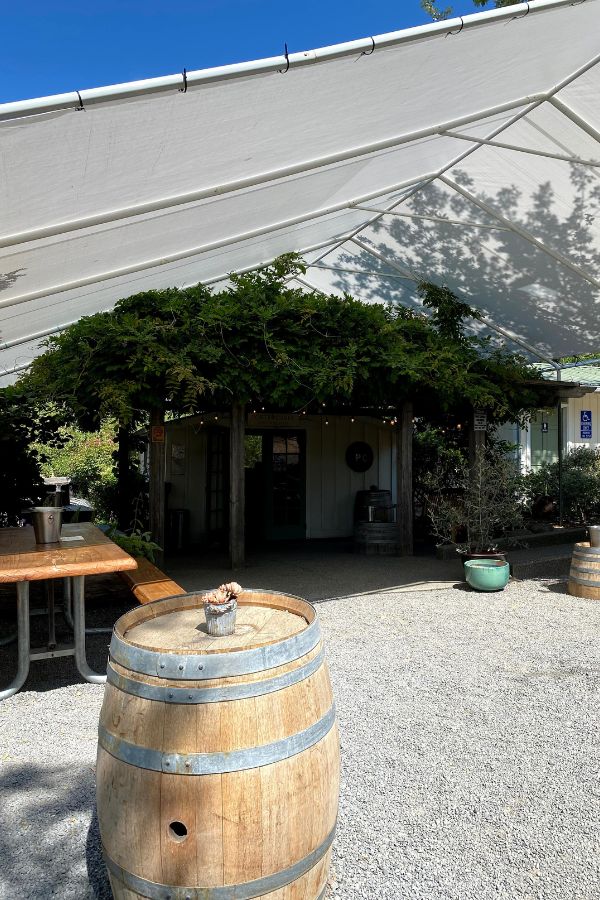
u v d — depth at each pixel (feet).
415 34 10.50
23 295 18.94
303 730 5.77
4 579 10.47
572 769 9.41
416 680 13.23
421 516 37.32
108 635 16.87
